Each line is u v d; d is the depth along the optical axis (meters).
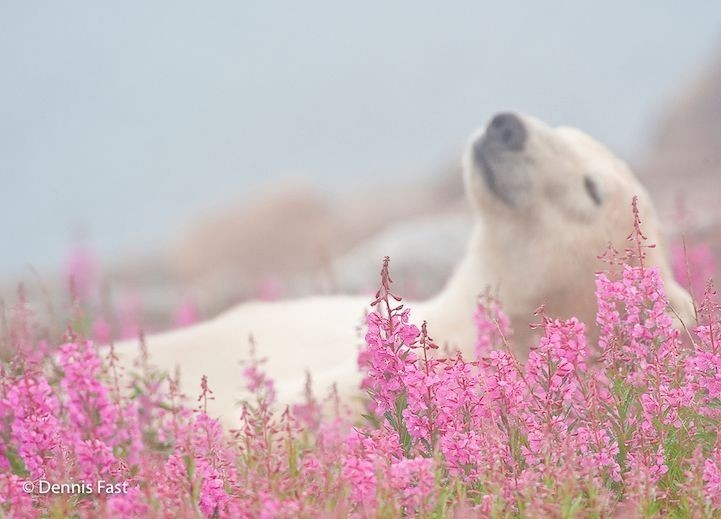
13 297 56.94
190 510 15.58
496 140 26.42
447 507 15.89
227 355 30.42
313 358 30.19
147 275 110.50
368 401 22.81
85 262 39.06
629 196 26.97
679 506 16.25
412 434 16.56
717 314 18.47
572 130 28.62
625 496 16.27
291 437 17.89
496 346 21.61
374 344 16.69
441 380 16.62
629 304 18.23
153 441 21.30
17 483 16.02
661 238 28.02
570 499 15.31
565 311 26.84
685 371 17.75
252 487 16.20
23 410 17.50
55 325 24.44
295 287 51.88
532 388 17.67
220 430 17.91
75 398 17.59
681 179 97.88
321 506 15.71
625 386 17.61
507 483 15.83
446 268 51.41
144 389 23.55
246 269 106.12
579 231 26.39
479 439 16.34
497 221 27.11
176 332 32.47
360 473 15.18
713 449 16.62
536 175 26.31
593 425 16.70
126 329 36.91
